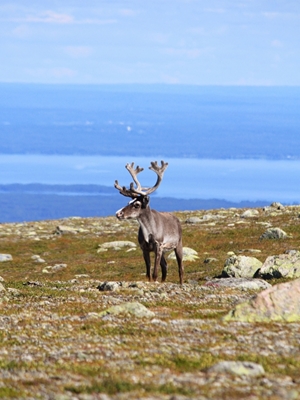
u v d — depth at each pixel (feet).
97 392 102.32
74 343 139.44
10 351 133.08
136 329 151.84
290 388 103.24
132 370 115.44
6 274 415.44
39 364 120.98
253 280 244.22
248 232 492.13
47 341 141.90
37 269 431.02
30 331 152.56
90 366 118.83
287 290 164.45
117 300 201.16
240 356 122.83
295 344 134.10
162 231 245.86
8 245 530.68
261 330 146.92
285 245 433.48
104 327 155.12
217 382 106.11
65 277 388.16
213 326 152.66
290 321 156.46
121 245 501.15
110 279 364.58
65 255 481.87
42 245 526.98
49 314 175.63
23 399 99.35
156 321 160.25
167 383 106.22
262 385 104.83
